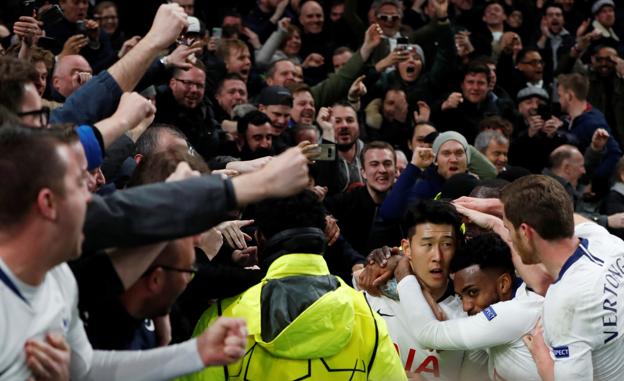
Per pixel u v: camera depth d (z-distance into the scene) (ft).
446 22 40.47
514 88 46.68
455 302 18.06
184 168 12.39
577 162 35.53
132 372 11.71
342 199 27.55
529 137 38.32
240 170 16.99
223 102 34.17
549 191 15.83
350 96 36.09
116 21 38.34
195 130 28.55
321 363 14.93
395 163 27.96
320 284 14.97
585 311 15.61
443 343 16.94
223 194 11.34
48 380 10.71
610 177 38.22
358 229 27.30
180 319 15.55
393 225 26.45
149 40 14.99
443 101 39.37
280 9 44.29
